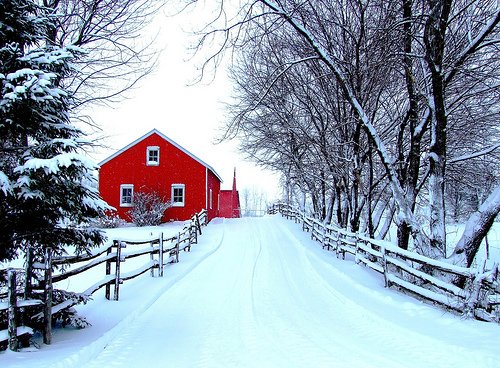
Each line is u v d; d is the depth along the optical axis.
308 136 15.98
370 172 14.27
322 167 18.62
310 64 14.81
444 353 5.09
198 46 8.87
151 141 31.75
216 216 38.66
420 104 12.32
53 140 5.32
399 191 10.05
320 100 16.38
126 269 14.10
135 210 29.91
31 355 4.88
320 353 5.33
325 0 13.34
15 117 5.40
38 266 5.70
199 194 31.38
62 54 5.62
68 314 6.45
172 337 6.39
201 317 7.70
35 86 5.07
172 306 8.62
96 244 6.27
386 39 10.97
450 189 18.41
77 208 5.66
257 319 7.43
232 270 13.37
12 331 5.05
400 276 10.46
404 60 11.05
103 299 8.66
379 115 16.78
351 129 15.84
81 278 12.38
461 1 10.72
